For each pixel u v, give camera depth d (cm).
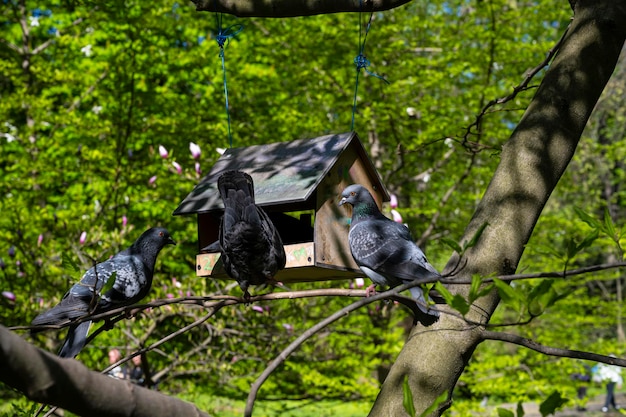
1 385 880
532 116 378
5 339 164
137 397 185
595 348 966
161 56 1030
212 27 1196
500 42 1020
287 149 480
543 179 365
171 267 959
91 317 297
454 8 1309
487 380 860
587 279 1122
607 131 1886
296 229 541
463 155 1102
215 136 1002
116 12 928
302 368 845
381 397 347
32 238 912
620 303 1034
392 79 1058
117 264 475
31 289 793
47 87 1200
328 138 479
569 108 374
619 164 2005
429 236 1099
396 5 405
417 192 1156
